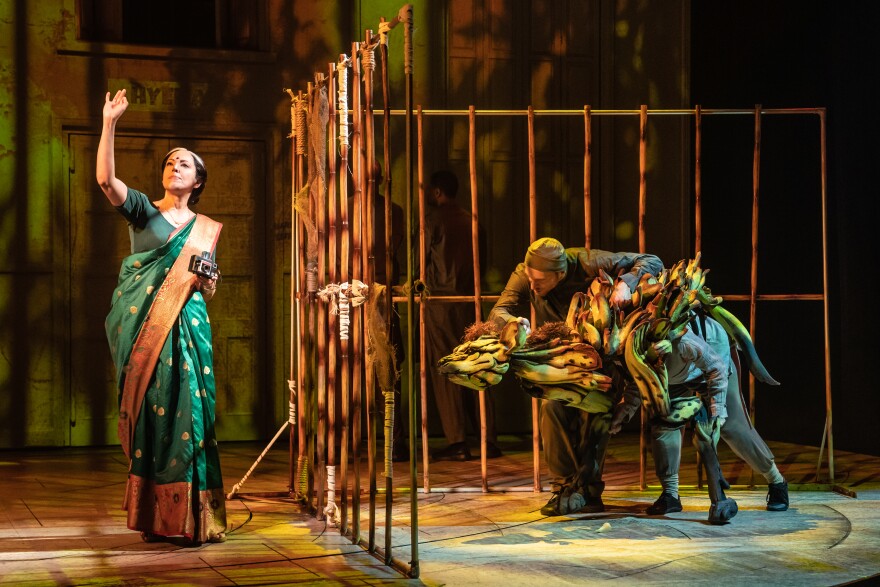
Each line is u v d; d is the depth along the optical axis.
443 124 7.12
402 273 6.61
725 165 7.12
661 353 4.12
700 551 3.82
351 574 3.49
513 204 7.25
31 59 6.46
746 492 5.05
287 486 5.28
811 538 4.03
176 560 3.68
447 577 3.45
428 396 7.14
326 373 4.53
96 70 6.56
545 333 4.15
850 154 6.12
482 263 6.61
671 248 7.54
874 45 5.96
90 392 6.59
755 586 3.34
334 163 4.27
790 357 6.65
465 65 7.16
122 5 6.70
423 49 7.07
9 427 6.44
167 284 3.96
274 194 6.83
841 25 6.16
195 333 3.99
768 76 6.75
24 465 5.89
